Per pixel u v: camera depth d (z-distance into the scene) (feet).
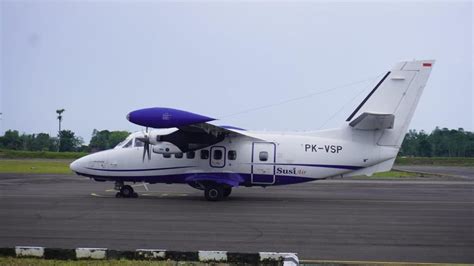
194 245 49.70
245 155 95.66
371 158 94.99
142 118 88.12
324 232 58.39
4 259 39.81
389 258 45.27
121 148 99.40
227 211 76.33
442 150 498.28
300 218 69.51
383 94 94.58
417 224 65.41
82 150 465.06
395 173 225.35
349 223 65.57
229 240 52.54
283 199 97.35
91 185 126.62
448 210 80.69
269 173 95.45
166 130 98.27
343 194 111.24
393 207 84.33
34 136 488.44
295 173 95.45
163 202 88.43
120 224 61.57
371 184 149.07
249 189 126.21
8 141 479.82
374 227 62.49
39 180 144.87
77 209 75.51
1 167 219.61
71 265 38.86
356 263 42.32
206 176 95.25
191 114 87.76
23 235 53.47
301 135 97.35
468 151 491.72
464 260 44.75
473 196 107.55
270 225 62.85
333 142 95.71
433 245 51.47
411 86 94.07
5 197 92.63
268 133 98.27
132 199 93.45
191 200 93.30
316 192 116.57
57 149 464.65
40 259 40.16
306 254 46.47
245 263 38.99
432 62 93.61
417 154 501.97
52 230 56.70
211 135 94.68
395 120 94.73
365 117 89.51
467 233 58.75
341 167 95.35
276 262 38.63
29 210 73.61
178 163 96.99
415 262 43.73
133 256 40.32
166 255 40.16
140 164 97.71
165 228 59.31
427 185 145.28
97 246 48.29
